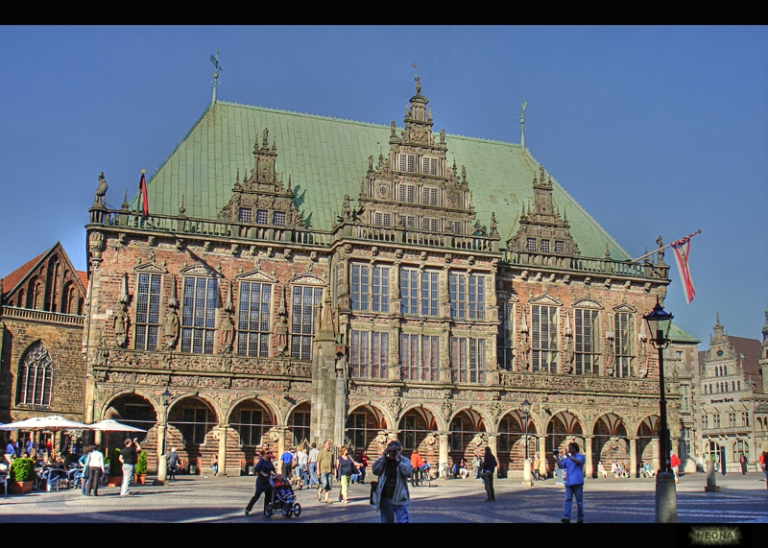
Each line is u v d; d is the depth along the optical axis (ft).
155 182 237.86
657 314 99.81
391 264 233.14
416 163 249.14
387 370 228.43
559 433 256.52
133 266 220.84
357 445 230.68
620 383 254.27
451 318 235.81
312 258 236.63
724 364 459.73
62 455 217.97
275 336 230.07
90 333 214.69
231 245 229.25
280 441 218.38
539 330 256.11
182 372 212.43
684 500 132.87
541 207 269.23
